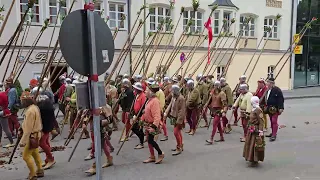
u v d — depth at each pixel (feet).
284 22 82.33
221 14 71.05
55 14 55.42
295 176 21.72
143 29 61.82
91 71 14.12
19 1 51.85
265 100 32.19
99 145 14.40
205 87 37.93
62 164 24.79
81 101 14.21
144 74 43.83
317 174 22.08
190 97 34.47
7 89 32.37
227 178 21.44
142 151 28.40
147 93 25.22
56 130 31.94
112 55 14.80
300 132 35.81
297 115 47.65
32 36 53.16
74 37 13.76
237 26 74.13
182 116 26.81
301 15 87.25
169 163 24.88
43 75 25.94
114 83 39.58
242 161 25.17
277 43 81.71
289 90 84.74
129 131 29.43
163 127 31.99
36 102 22.36
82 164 24.77
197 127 38.19
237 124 40.45
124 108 33.22
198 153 27.61
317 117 45.85
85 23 14.02
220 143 31.04
